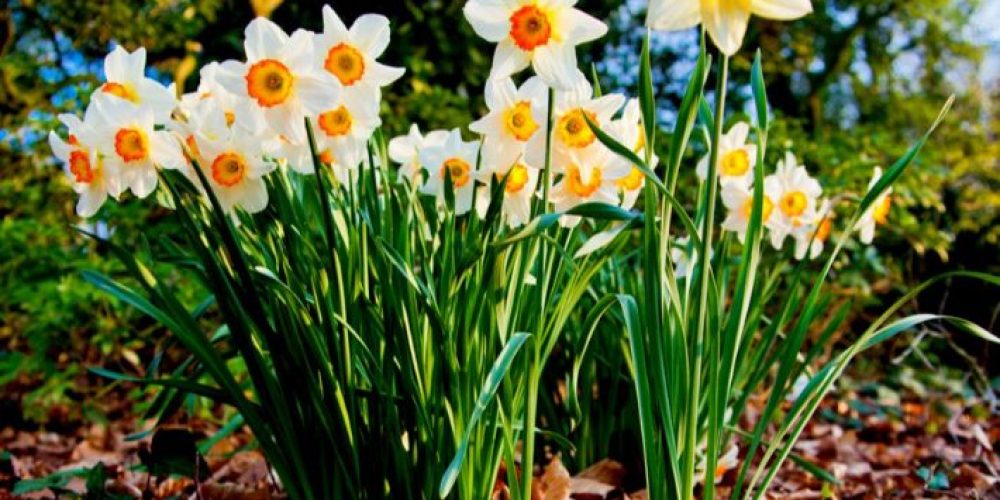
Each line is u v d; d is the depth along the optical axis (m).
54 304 2.19
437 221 1.12
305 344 1.02
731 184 1.21
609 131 1.02
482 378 1.04
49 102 2.99
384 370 1.04
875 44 5.85
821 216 1.29
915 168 3.13
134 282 2.32
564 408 1.33
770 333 1.20
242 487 1.31
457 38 4.11
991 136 4.83
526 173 1.04
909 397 2.97
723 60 0.96
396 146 1.18
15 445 2.03
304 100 0.99
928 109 5.64
